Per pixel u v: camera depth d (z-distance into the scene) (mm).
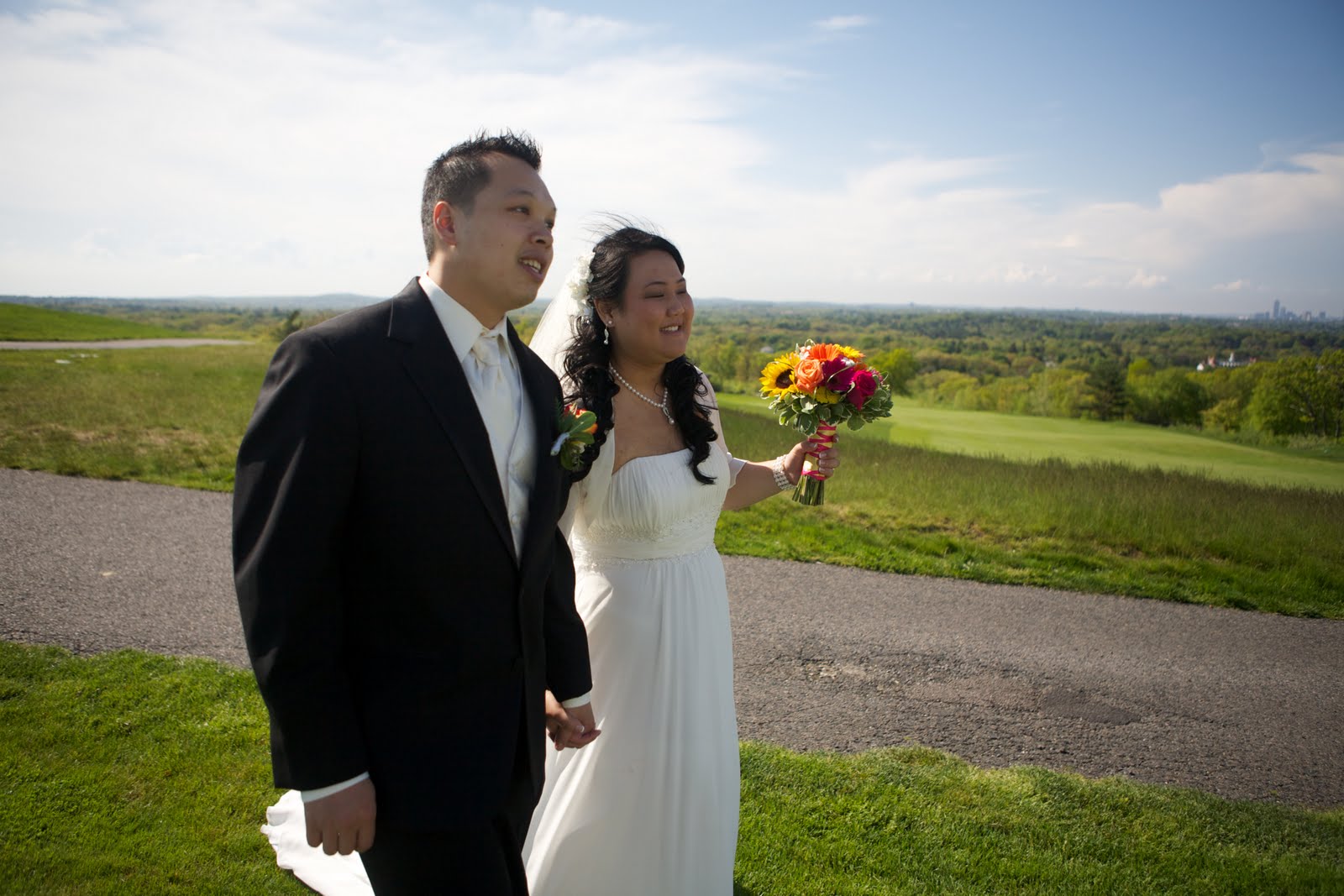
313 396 1429
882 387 2863
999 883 2785
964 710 4332
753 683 4551
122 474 8805
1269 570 7391
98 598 5098
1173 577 7113
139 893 2455
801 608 5871
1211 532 8133
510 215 1584
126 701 3666
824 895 2672
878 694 4480
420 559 1532
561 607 1927
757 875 2754
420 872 1576
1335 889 2828
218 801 2947
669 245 2404
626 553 2441
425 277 1702
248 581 1396
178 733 3408
